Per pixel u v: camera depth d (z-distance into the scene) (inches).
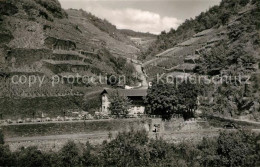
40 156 4308.6
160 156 4872.0
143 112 6446.9
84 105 6358.3
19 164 4183.1
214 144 5305.1
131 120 5610.2
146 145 4916.3
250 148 5196.9
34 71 6437.0
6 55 6574.8
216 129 5905.5
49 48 7485.2
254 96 6840.6
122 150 4687.5
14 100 5595.5
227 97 7052.2
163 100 5969.5
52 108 5910.4
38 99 5821.9
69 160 4397.1
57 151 4594.0
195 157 5162.4
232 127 6156.5
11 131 4741.6
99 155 4618.6
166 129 5866.1
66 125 5103.3
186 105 6151.6
